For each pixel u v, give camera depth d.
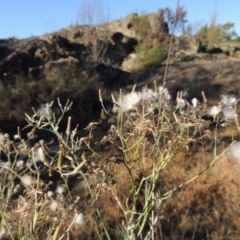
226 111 1.93
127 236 1.85
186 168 6.46
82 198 5.55
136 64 18.84
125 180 5.50
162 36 21.58
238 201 5.67
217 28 23.34
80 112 10.12
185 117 1.90
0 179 2.31
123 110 1.84
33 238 1.79
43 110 1.96
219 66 15.10
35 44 15.70
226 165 6.37
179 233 4.96
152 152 1.92
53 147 7.59
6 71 13.48
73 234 4.51
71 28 20.09
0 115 9.60
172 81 13.73
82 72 13.97
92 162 1.78
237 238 4.89
